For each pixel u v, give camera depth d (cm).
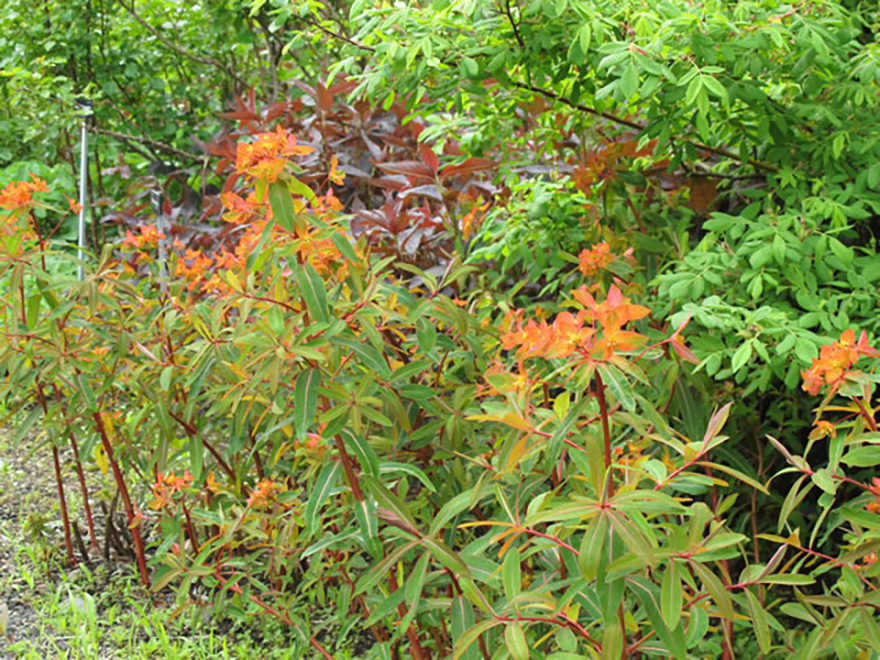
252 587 320
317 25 329
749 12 284
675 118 290
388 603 192
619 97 262
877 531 173
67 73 667
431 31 289
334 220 207
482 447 268
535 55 298
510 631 164
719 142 354
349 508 231
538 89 323
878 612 226
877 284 289
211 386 309
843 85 290
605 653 157
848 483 318
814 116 293
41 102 618
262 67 701
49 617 312
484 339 279
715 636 291
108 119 668
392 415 253
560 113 375
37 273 268
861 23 347
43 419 312
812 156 308
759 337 267
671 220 358
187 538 342
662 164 371
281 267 214
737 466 287
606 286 280
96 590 332
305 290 189
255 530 260
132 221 555
